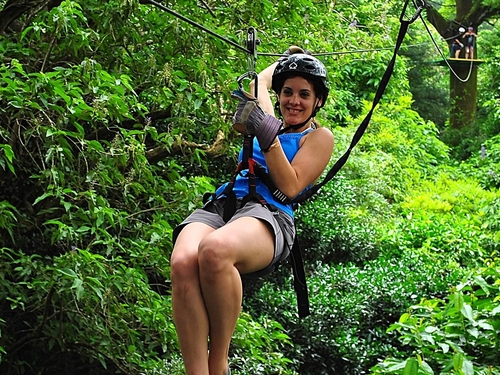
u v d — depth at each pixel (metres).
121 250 4.94
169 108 6.16
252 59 2.98
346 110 14.41
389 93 16.41
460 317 5.06
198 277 2.43
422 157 15.67
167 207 5.19
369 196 11.70
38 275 4.77
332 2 7.71
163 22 5.18
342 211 9.86
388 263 9.20
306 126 2.95
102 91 4.44
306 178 2.77
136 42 5.21
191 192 5.18
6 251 5.15
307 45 6.45
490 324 5.02
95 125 5.59
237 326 5.31
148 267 5.66
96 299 4.52
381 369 5.02
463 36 19.69
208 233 2.63
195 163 8.23
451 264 9.19
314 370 7.68
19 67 4.23
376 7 11.45
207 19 5.51
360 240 9.48
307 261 9.12
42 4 5.29
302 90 2.89
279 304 7.83
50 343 5.13
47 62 5.22
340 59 7.96
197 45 5.18
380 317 8.20
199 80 5.23
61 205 5.25
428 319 5.41
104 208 4.53
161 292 6.52
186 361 2.41
